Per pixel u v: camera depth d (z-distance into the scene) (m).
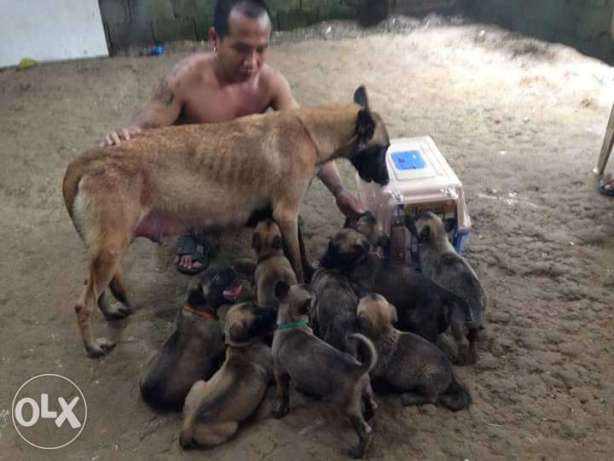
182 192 3.08
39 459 2.67
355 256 3.11
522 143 4.95
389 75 6.46
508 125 5.24
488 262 3.63
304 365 2.58
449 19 8.00
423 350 2.69
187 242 3.71
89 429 2.79
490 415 2.72
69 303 3.53
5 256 3.93
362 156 3.38
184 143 3.07
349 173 4.71
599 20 6.80
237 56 3.33
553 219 3.97
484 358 3.00
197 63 3.47
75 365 3.12
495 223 3.96
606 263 3.56
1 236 4.14
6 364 3.14
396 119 5.48
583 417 2.69
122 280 3.30
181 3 7.58
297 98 6.05
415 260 3.51
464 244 3.64
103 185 2.87
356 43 7.41
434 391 2.71
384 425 2.69
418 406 2.76
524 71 6.28
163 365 2.76
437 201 3.37
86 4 7.11
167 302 3.51
